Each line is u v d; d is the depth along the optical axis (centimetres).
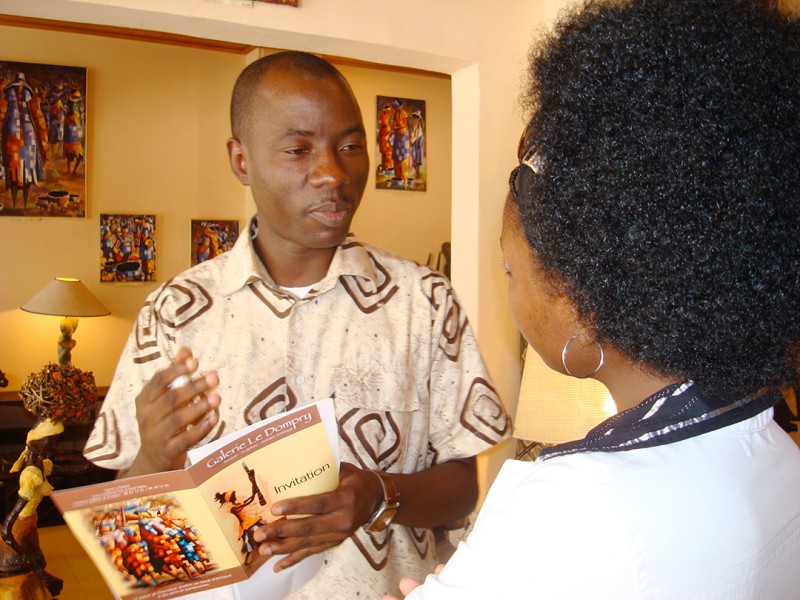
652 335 65
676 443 67
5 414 544
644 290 64
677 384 69
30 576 284
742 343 64
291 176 124
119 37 581
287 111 123
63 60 573
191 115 608
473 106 322
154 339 132
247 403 129
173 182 607
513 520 66
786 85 62
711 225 61
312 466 110
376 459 132
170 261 610
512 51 324
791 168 62
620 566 61
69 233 583
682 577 62
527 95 75
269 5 280
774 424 75
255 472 106
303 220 126
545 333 76
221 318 132
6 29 556
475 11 316
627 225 64
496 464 322
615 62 65
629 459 66
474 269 325
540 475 68
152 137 600
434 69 331
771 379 67
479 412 140
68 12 266
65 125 573
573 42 70
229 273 134
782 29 65
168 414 107
